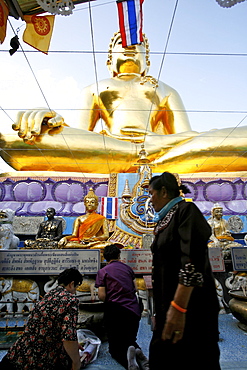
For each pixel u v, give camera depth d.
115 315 2.82
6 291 4.41
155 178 1.82
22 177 8.20
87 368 2.62
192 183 8.26
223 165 8.59
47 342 2.15
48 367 2.11
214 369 1.43
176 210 1.62
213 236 5.54
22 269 4.34
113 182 7.98
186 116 11.38
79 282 2.66
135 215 6.99
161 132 11.44
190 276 1.37
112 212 7.21
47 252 4.39
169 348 1.46
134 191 7.53
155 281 1.64
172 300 1.50
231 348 3.00
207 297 1.47
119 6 3.88
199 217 1.51
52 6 3.29
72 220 7.41
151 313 3.38
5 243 5.02
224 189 8.09
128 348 2.51
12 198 8.04
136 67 11.71
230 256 4.99
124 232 6.95
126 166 8.76
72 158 8.58
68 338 2.13
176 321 1.38
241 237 7.64
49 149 8.45
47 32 3.83
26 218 7.36
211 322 1.46
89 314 3.40
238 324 3.80
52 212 5.66
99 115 11.17
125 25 4.00
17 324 3.89
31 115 8.29
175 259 1.54
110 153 8.62
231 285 4.66
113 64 11.94
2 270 4.34
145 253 4.71
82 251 4.40
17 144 8.45
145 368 2.35
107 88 11.00
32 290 4.44
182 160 8.60
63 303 2.25
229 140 8.57
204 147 8.55
